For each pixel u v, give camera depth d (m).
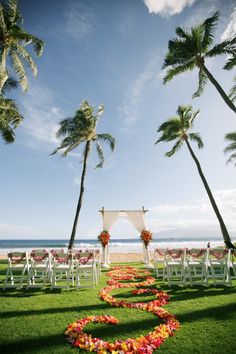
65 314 4.64
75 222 15.77
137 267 12.38
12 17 12.40
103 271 11.30
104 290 6.59
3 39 12.26
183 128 18.94
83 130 17.03
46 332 3.81
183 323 4.13
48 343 3.45
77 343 3.37
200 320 4.23
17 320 4.32
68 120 17.03
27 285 7.08
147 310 4.89
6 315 4.58
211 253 7.44
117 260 17.03
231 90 16.70
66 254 7.10
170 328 3.82
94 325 4.09
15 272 10.45
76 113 17.14
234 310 4.69
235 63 11.78
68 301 5.61
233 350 3.17
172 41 13.59
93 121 17.20
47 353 3.17
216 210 16.14
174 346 3.32
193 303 5.30
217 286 7.10
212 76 12.15
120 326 4.05
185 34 13.29
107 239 13.62
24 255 7.22
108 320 4.21
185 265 7.93
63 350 3.26
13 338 3.60
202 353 3.12
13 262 7.27
